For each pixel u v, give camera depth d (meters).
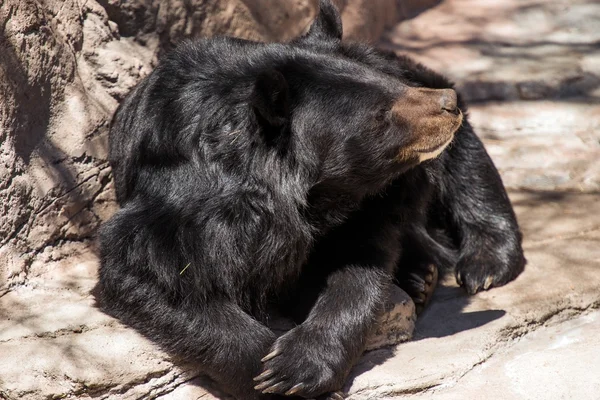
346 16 16.36
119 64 12.61
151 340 9.49
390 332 10.12
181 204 9.44
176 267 9.35
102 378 9.09
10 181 10.80
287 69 9.51
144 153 9.94
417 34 17.98
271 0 14.90
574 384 9.50
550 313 10.78
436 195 12.16
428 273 11.17
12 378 9.05
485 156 12.25
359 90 9.38
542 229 12.76
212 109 9.41
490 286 11.41
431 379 9.47
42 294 10.61
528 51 17.38
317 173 9.45
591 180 14.13
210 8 14.10
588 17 18.42
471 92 16.11
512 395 9.37
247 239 9.34
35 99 11.32
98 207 11.82
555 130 15.32
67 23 12.12
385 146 9.38
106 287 9.77
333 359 9.07
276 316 10.43
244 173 9.23
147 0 13.30
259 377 8.87
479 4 19.08
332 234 10.19
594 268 11.66
